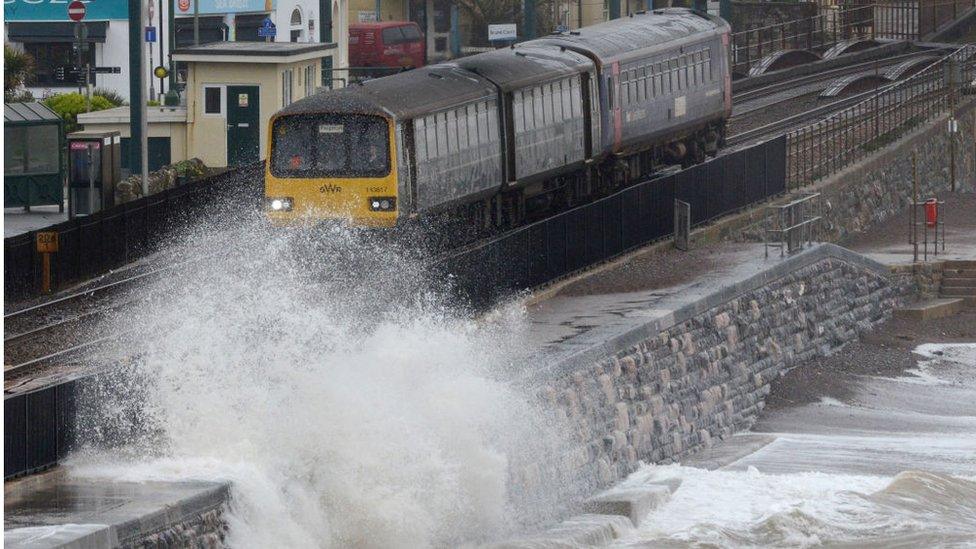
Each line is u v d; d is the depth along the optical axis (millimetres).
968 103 193000
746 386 107625
